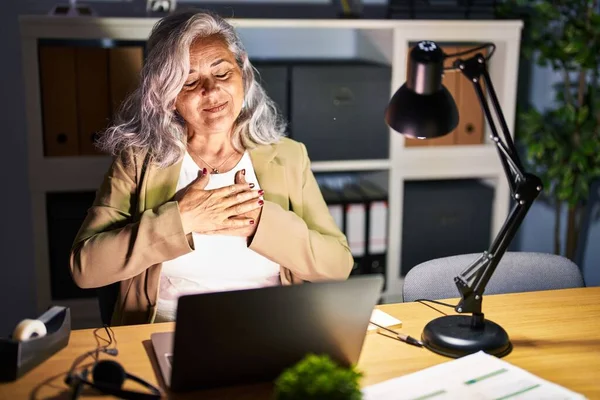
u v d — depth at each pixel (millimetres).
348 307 1328
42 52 2729
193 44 1909
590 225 3543
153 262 1842
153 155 1977
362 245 3078
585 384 1358
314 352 1358
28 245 3193
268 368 1346
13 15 3004
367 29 3164
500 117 1489
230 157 2037
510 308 1730
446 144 3117
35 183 2801
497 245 1482
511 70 3055
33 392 1312
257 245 1887
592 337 1568
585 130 3182
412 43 3066
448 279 1895
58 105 2781
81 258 1834
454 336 1489
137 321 1912
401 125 1557
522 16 3219
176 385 1304
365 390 1301
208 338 1261
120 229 1855
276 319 1289
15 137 3100
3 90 3053
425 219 3145
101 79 2789
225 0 3129
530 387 1310
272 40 3219
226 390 1339
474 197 3166
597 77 3307
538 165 3385
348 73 2930
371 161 3029
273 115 2156
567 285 1979
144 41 2818
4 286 3201
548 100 3494
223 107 1923
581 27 3105
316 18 3229
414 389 1305
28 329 1405
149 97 1937
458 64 1520
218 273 1954
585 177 3229
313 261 1936
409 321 1654
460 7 3035
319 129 2953
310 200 2076
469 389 1304
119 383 1295
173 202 1843
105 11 3035
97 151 2850
